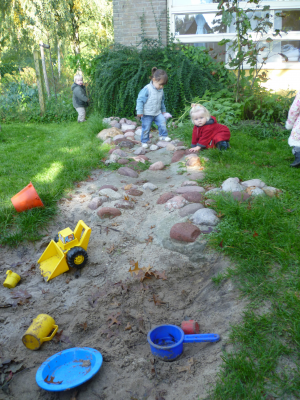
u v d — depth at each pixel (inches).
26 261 77.5
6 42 399.9
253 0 166.9
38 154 143.7
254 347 48.2
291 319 51.2
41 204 90.0
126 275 69.9
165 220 84.4
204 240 74.5
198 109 128.0
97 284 68.8
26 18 320.2
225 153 122.4
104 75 195.8
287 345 48.0
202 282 66.3
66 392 47.1
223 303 59.3
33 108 242.7
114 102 199.5
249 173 106.0
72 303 64.1
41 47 249.0
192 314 59.5
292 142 114.0
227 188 93.7
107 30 368.5
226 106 170.6
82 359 50.8
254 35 212.2
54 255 77.2
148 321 58.9
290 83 217.5
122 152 134.3
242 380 44.3
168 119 184.1
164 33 216.1
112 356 52.4
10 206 92.7
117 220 89.0
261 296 57.7
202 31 218.1
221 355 48.3
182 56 198.4
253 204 83.7
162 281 67.7
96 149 140.9
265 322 51.8
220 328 54.4
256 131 160.7
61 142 163.2
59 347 55.1
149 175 116.3
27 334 53.2
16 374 50.5
